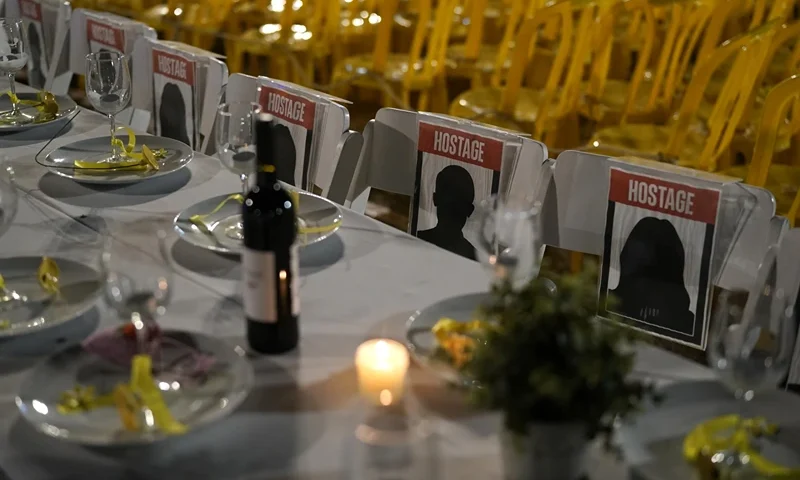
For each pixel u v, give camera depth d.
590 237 1.70
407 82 3.50
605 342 0.82
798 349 1.45
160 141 2.03
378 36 3.50
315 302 1.30
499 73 3.44
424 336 1.19
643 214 1.58
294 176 2.14
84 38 2.88
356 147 2.00
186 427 0.95
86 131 2.14
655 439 0.97
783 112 2.38
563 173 1.70
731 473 0.89
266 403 1.05
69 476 0.92
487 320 0.99
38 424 0.96
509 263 1.11
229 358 1.10
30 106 2.31
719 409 1.03
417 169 1.90
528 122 3.05
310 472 0.92
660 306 1.60
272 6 4.39
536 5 3.52
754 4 3.33
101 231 1.55
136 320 1.07
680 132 2.69
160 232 1.34
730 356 0.94
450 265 1.43
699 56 3.01
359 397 1.06
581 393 0.81
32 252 1.46
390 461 0.94
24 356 1.15
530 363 0.82
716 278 1.54
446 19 3.42
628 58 3.71
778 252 1.43
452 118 1.87
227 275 1.38
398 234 1.56
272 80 2.18
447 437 0.99
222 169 1.89
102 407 1.01
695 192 1.51
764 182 2.45
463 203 1.84
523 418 0.82
